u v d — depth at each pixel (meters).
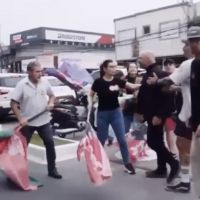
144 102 5.54
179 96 5.46
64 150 7.20
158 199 4.95
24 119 5.64
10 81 12.98
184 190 5.14
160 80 5.09
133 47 34.53
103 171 5.21
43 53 42.56
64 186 5.58
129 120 6.89
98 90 5.96
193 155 4.11
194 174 4.12
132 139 6.95
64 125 9.18
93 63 43.59
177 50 30.95
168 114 5.45
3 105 12.39
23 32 45.72
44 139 5.89
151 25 33.12
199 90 4.12
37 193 5.30
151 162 6.79
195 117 4.14
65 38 44.31
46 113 5.86
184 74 4.55
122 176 5.99
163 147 5.57
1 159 5.64
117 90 5.96
